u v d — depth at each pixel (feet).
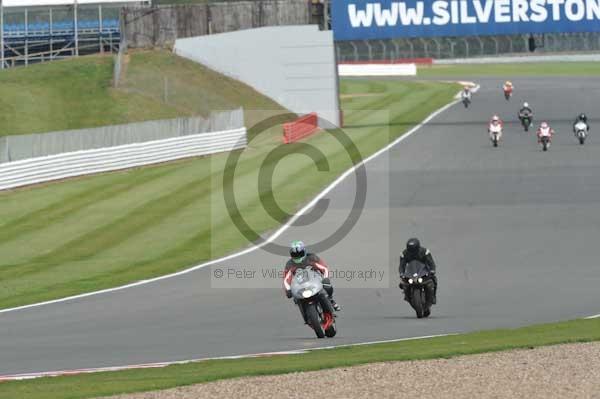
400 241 361.92
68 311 270.87
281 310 257.34
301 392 146.20
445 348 178.09
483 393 143.02
